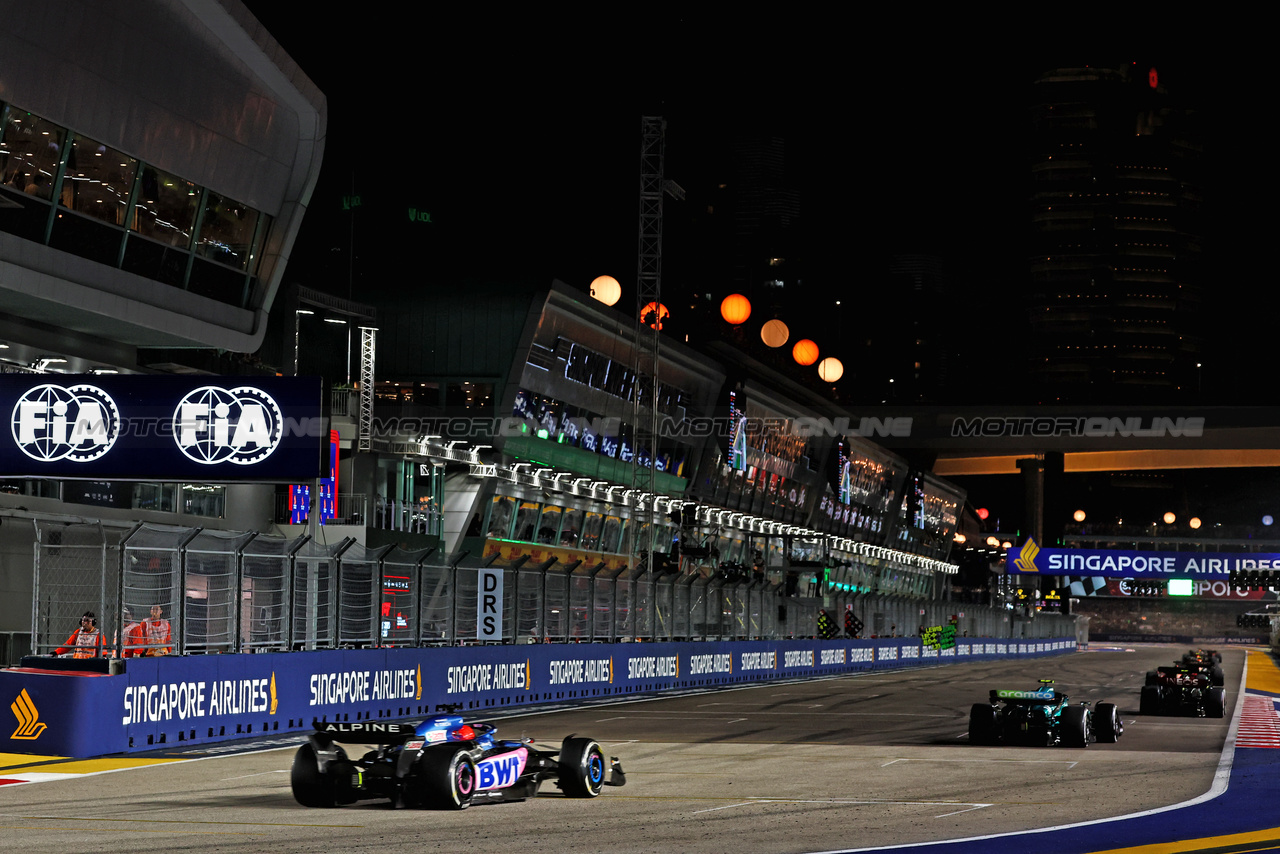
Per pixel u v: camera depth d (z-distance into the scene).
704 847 10.81
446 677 28.83
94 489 34.22
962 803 13.95
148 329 34.06
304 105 36.56
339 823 12.26
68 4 29.03
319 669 24.44
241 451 25.66
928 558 124.38
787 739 22.97
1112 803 13.96
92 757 18.97
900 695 37.91
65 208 30.77
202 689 21.38
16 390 25.91
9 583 30.70
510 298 53.75
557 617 35.06
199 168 34.31
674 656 41.53
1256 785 15.75
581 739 14.60
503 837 11.35
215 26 32.78
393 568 27.83
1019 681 47.69
